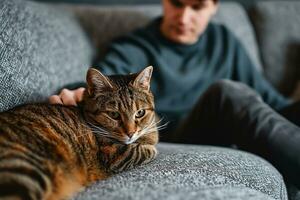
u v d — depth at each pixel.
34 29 1.38
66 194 0.98
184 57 1.81
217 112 1.46
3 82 1.16
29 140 0.98
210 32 1.90
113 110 1.18
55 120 1.09
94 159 1.12
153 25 1.84
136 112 1.21
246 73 1.87
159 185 0.92
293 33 2.08
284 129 1.26
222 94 1.46
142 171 1.04
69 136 1.08
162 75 1.72
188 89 1.75
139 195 0.85
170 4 1.73
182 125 1.58
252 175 1.08
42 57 1.36
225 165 1.09
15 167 0.87
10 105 1.16
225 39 1.89
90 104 1.18
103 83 1.18
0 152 0.90
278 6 2.13
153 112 1.28
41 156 0.96
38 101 1.26
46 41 1.43
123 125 1.18
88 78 1.18
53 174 0.95
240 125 1.35
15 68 1.21
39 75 1.31
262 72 2.05
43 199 0.89
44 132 1.03
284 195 1.10
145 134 1.24
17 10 1.33
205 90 1.63
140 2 2.26
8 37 1.22
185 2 1.71
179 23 1.72
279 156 1.21
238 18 2.10
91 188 0.97
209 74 1.80
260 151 1.27
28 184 0.86
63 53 1.52
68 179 1.01
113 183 0.96
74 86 1.42
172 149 1.28
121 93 1.20
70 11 1.85
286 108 1.50
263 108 1.36
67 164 1.02
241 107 1.39
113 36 1.89
